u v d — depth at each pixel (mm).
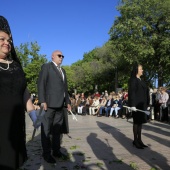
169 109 14539
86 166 5023
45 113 5453
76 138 8242
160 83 33281
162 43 28875
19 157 2695
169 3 29266
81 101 22125
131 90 6648
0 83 2604
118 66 43781
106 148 6688
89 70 58188
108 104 18891
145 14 29734
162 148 6656
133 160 5465
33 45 31953
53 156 5734
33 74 30938
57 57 5660
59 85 5574
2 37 2693
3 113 2594
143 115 6691
